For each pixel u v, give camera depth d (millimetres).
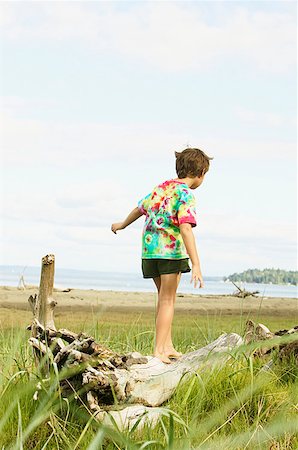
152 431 3959
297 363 5398
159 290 6168
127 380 4270
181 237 6102
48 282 4754
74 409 4098
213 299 15422
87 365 4070
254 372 5125
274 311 13148
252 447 3877
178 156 6477
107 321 9422
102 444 3842
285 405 4441
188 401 4477
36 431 3865
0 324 7215
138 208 6383
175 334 7891
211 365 4816
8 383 3975
